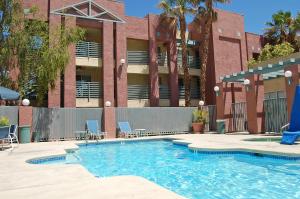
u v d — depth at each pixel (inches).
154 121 834.2
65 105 821.9
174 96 1001.5
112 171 366.6
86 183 216.4
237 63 1085.8
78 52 887.7
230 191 253.0
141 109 821.2
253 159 406.6
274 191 246.7
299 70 596.1
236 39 1099.3
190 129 878.4
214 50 1034.1
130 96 973.8
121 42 930.7
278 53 1046.4
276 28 1181.1
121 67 920.3
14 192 197.3
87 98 885.8
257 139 569.6
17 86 698.8
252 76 719.1
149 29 992.2
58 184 217.0
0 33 679.7
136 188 197.2
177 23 1011.3
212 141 551.2
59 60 676.1
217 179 301.4
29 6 821.9
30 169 283.4
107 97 884.0
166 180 306.5
